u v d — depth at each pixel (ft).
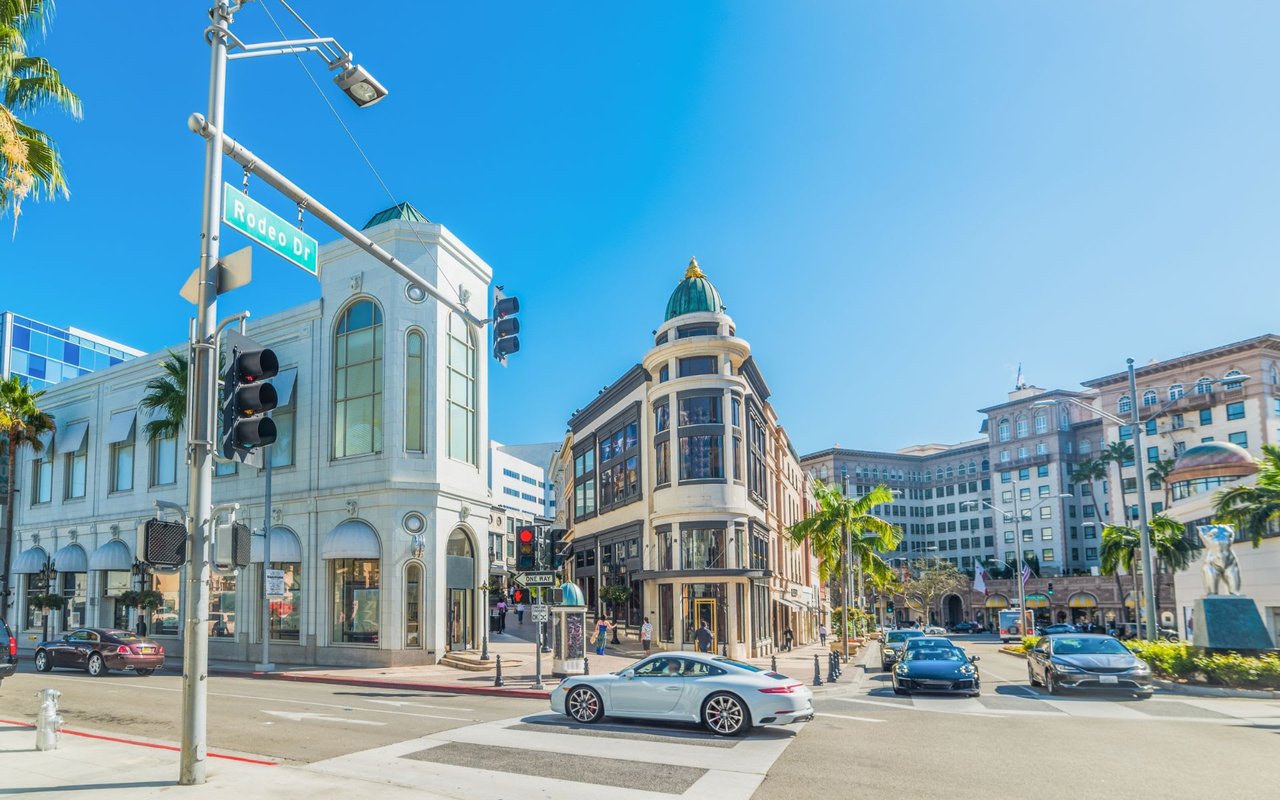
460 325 109.40
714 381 132.67
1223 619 79.25
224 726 50.19
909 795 33.32
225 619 110.32
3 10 51.42
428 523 99.35
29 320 219.82
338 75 37.09
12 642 66.33
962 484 453.58
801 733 48.08
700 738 45.93
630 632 153.58
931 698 67.97
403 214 108.47
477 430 111.24
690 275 146.10
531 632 169.37
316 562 101.91
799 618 204.23
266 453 94.43
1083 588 345.92
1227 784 35.19
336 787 32.99
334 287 107.14
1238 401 307.58
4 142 46.96
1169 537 205.98
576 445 199.11
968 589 389.60
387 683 80.02
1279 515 117.70
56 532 138.62
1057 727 51.01
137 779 34.17
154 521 32.14
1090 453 394.73
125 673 91.40
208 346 33.86
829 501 139.33
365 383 103.19
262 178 34.86
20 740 44.09
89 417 138.62
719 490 130.11
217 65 33.65
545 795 32.99
